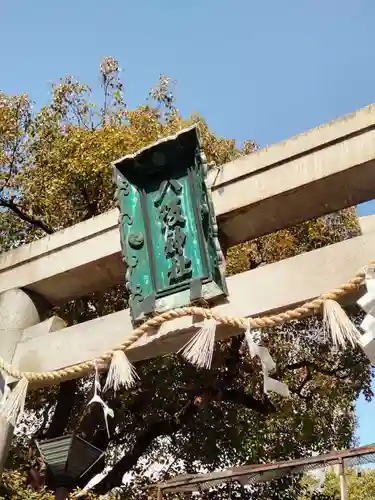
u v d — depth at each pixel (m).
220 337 5.22
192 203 5.55
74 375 5.57
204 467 11.88
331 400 12.63
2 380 5.84
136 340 5.23
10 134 11.05
